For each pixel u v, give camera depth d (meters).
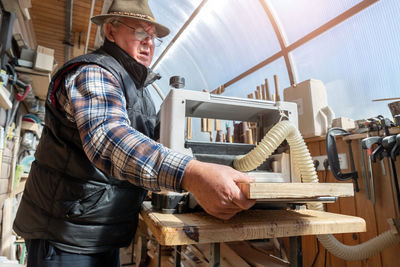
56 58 4.31
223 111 0.99
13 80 1.62
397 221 1.04
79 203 0.77
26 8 1.63
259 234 0.56
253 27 2.63
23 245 2.20
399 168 1.11
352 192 0.54
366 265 1.23
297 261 0.68
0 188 1.75
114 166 0.51
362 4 1.67
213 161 0.83
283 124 0.77
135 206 0.90
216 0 2.75
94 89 0.61
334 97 2.01
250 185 0.45
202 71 3.86
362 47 1.77
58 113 0.76
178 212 0.71
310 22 2.07
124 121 0.57
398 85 1.60
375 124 1.19
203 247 1.12
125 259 2.47
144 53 1.01
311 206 0.81
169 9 3.29
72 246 0.78
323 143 1.49
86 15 2.94
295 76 2.34
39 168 0.83
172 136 0.77
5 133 1.73
